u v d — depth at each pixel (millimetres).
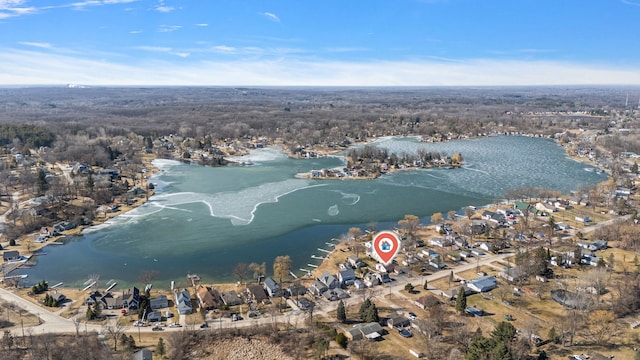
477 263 139625
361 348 92688
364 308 104875
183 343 95188
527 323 97812
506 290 117812
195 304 113562
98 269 137125
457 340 94812
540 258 129500
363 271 132625
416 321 101438
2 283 125125
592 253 141875
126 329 101250
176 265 140250
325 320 105188
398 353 92375
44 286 121438
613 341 93938
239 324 103875
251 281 128000
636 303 107562
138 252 150125
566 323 100625
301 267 139125
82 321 104688
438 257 142500
